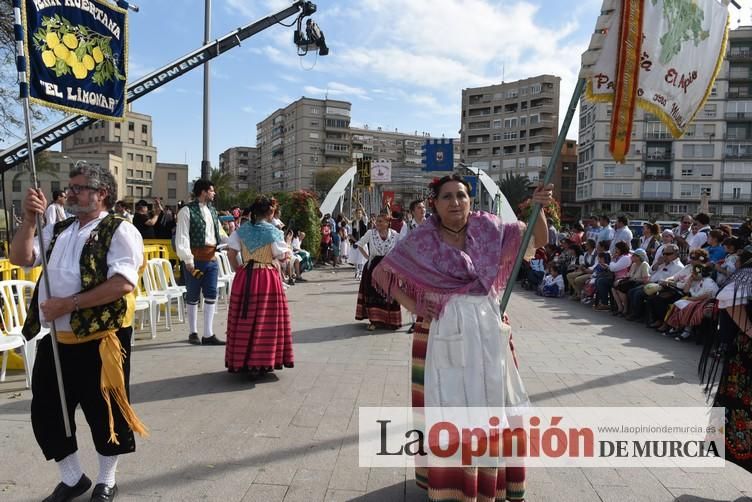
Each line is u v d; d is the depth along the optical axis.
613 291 9.47
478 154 87.19
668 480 3.28
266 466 3.39
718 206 56.97
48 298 2.77
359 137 103.75
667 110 2.86
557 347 6.83
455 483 2.68
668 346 6.96
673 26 2.82
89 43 3.51
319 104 99.00
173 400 4.58
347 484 3.18
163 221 11.65
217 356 6.05
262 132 122.75
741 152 55.94
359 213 19.17
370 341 6.96
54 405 2.85
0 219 18.11
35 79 3.14
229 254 5.30
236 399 4.62
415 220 7.98
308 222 16.77
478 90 86.56
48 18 3.22
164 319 8.38
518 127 82.62
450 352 2.70
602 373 5.59
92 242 2.79
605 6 2.79
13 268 5.84
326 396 4.71
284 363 5.30
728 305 2.84
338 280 14.37
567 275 11.84
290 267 13.20
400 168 39.38
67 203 2.88
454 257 2.76
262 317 5.10
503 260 2.89
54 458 2.87
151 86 8.66
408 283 2.83
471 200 2.93
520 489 2.81
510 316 9.30
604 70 2.81
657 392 4.96
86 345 2.82
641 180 57.91
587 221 14.78
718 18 2.90
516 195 58.75
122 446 2.88
